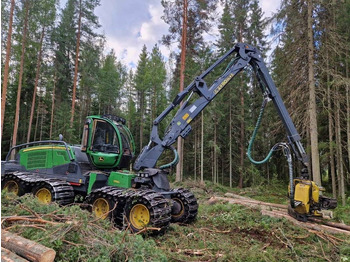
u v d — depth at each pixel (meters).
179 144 14.76
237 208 7.70
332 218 6.62
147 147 6.32
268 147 18.08
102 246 3.32
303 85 9.82
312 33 9.77
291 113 10.19
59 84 24.52
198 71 15.79
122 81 35.09
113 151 6.59
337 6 9.89
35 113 25.67
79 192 6.81
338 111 11.16
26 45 17.73
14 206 4.36
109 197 5.59
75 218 4.01
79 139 25.05
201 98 6.46
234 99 18.42
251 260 4.13
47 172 7.21
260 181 16.77
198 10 13.92
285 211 7.54
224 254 4.31
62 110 22.59
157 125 6.40
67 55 24.44
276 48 10.67
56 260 3.05
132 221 5.24
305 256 4.51
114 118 7.05
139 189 5.85
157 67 29.45
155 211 5.01
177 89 16.77
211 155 20.55
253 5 18.33
